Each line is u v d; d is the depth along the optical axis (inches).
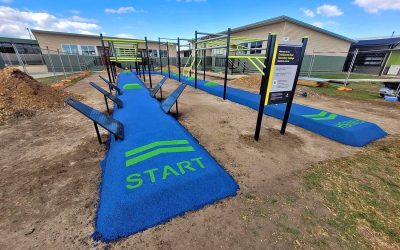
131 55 609.3
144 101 232.1
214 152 118.2
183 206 73.2
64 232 63.9
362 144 129.7
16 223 67.3
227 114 197.6
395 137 145.3
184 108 219.9
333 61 760.3
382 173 98.7
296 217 70.2
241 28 642.8
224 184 85.1
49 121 172.9
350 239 61.9
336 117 166.4
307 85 417.7
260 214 71.4
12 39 828.6
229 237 62.1
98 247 58.9
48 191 83.4
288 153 118.1
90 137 139.4
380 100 277.6
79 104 122.0
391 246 59.9
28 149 121.6
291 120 171.6
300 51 119.3
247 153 117.3
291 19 524.1
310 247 59.1
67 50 812.6
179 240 61.0
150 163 95.3
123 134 131.8
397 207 75.9
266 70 114.4
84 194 81.7
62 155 114.4
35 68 750.5
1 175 94.9
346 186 88.0
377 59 766.5
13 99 198.2
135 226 65.0
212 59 752.3
